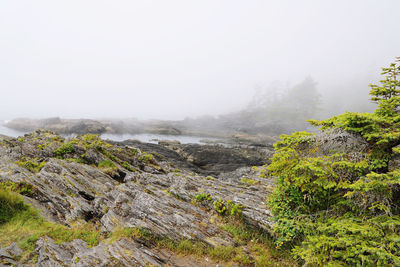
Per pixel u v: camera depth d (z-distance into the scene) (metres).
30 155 18.66
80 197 12.09
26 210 9.58
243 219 10.07
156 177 15.95
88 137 23.67
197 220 9.66
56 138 25.17
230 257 7.70
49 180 13.02
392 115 7.16
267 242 8.71
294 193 8.73
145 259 6.88
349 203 7.07
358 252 5.28
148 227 8.49
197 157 35.75
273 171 9.05
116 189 12.91
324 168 7.23
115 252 6.97
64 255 7.06
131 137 67.56
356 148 7.55
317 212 7.98
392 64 7.32
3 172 12.86
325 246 6.11
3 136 22.16
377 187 6.10
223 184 15.30
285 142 8.82
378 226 5.86
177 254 7.64
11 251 6.87
